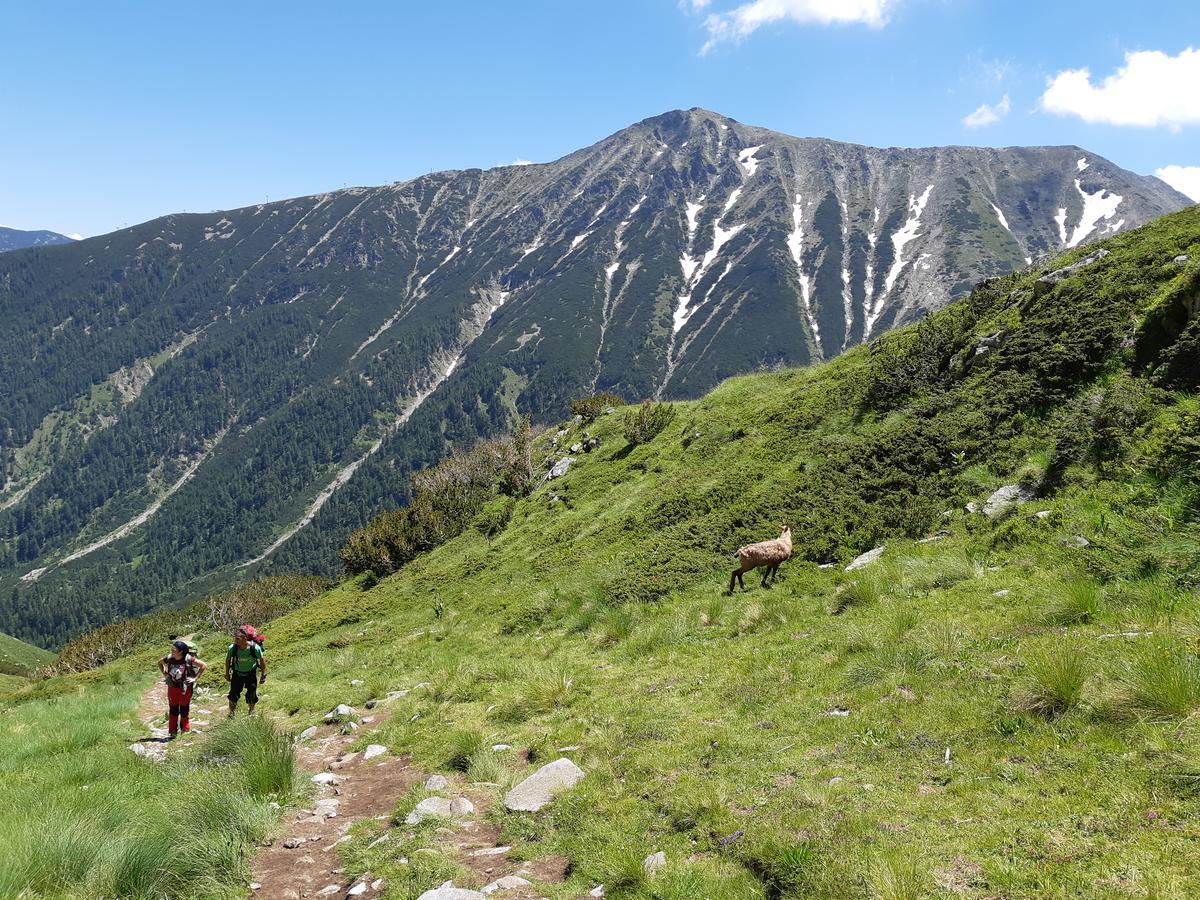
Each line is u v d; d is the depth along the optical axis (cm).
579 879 608
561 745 953
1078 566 1078
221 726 1194
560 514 3450
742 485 2438
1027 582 1107
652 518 2602
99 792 906
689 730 880
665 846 624
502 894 594
